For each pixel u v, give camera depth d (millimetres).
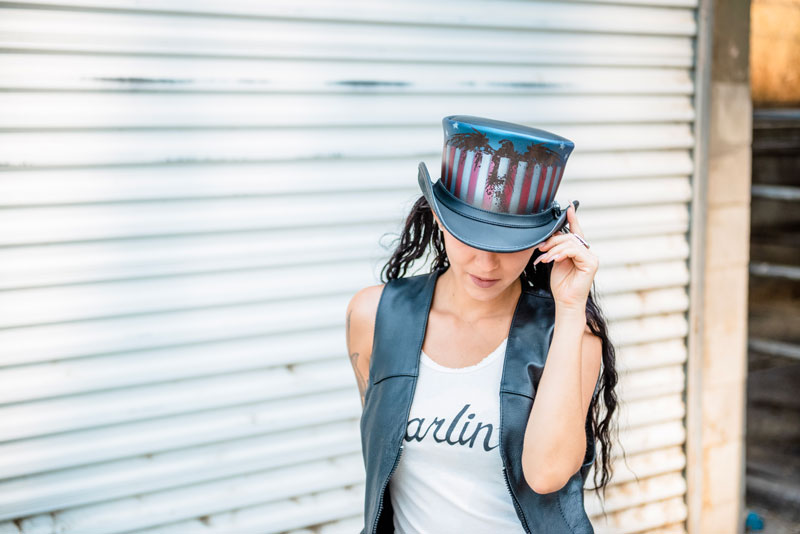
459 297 1722
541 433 1512
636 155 3412
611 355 1737
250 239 2771
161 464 2781
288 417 2943
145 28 2492
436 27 2924
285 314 2871
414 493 1695
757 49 7145
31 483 2602
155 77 2531
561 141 1525
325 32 2746
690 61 3451
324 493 3074
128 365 2666
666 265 3557
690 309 3607
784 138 8539
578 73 3229
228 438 2865
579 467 1575
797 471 4590
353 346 1906
